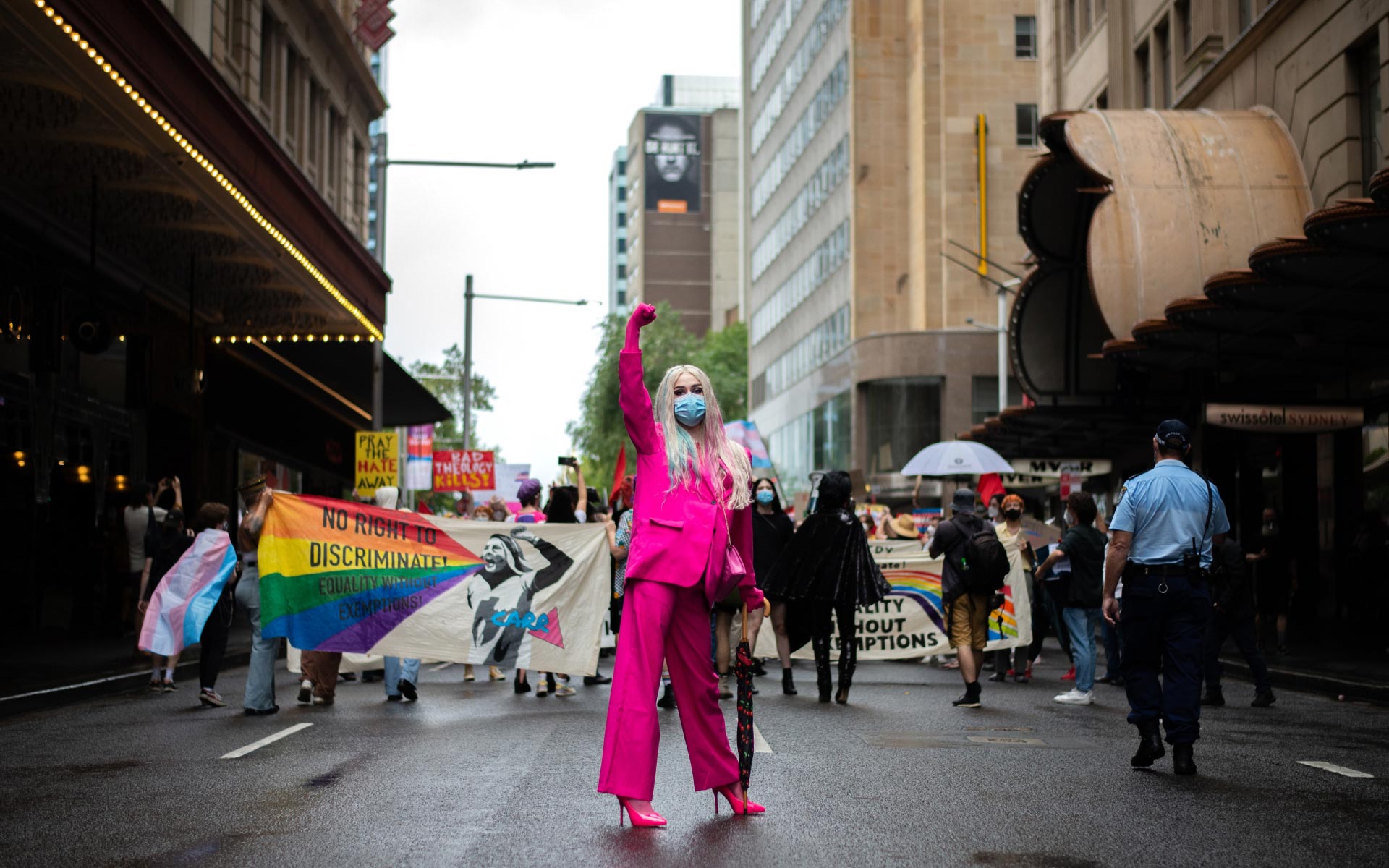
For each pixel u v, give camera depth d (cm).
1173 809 683
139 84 1612
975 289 6012
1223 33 2639
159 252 2358
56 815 678
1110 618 838
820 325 6825
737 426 2477
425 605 1266
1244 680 1583
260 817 665
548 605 1300
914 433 5950
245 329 2941
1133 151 2300
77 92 1588
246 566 1235
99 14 1480
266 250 2327
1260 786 758
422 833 616
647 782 627
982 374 5894
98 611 2378
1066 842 597
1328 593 2530
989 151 6078
